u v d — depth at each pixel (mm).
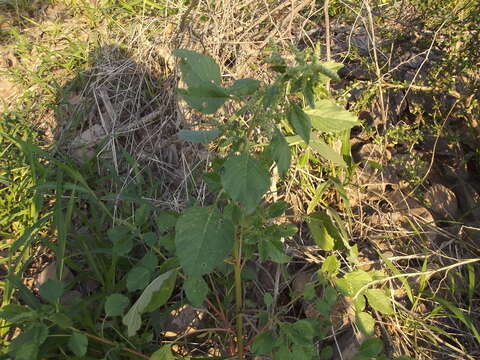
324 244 2016
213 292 2258
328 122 1562
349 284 1839
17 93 3480
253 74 2869
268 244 1716
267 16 2932
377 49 3023
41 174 2791
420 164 2674
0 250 2619
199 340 2293
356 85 2760
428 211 2684
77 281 2400
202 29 3053
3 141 3072
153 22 3422
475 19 2672
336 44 3258
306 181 2668
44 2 4441
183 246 1507
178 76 2898
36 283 2477
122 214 2609
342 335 2215
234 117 1547
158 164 2854
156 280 1746
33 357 1649
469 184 2809
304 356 1691
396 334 2252
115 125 3010
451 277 2357
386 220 2664
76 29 3912
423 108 3033
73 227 2676
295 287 2363
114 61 3324
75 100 3281
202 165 2715
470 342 2293
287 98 1768
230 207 1583
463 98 2748
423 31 3004
